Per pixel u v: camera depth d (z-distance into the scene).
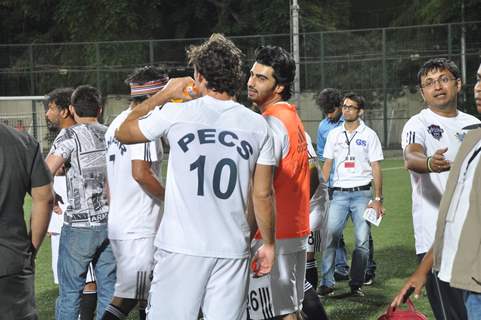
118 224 9.08
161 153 9.03
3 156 6.50
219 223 6.78
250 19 63.38
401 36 50.91
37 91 54.75
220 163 6.78
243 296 6.94
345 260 14.19
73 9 61.81
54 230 11.93
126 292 9.12
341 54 51.03
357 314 11.68
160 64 52.25
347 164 13.33
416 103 50.88
